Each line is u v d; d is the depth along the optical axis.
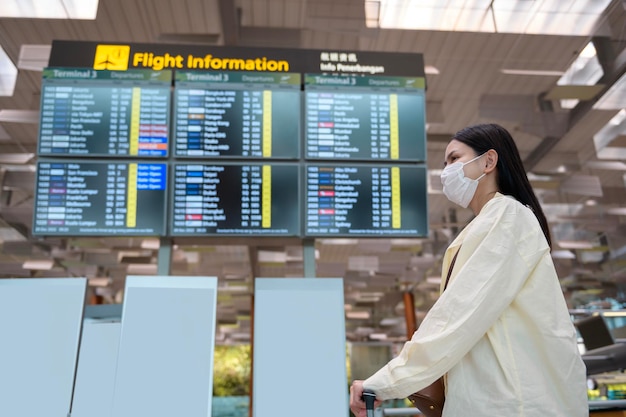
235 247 9.45
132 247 9.38
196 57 3.17
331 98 3.18
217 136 3.03
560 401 1.08
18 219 8.40
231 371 21.64
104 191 2.89
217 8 4.50
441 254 11.05
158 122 3.02
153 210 2.88
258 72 3.18
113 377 1.62
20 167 7.13
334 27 4.78
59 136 2.96
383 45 5.11
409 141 3.16
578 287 12.87
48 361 1.65
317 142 3.09
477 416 1.07
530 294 1.13
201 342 1.64
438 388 1.24
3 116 5.99
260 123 3.08
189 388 1.59
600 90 5.70
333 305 1.75
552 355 1.09
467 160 1.37
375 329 20.06
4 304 1.70
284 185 2.99
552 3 4.59
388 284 13.58
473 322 1.07
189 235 2.86
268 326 1.70
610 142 6.74
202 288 1.71
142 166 2.94
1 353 1.65
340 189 3.02
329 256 11.11
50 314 1.70
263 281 1.77
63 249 9.65
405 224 3.02
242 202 2.93
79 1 4.46
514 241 1.14
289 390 1.64
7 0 4.46
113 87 3.06
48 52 5.04
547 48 5.18
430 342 1.07
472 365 1.11
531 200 1.33
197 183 2.94
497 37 5.03
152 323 1.65
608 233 9.68
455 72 5.59
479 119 6.44
